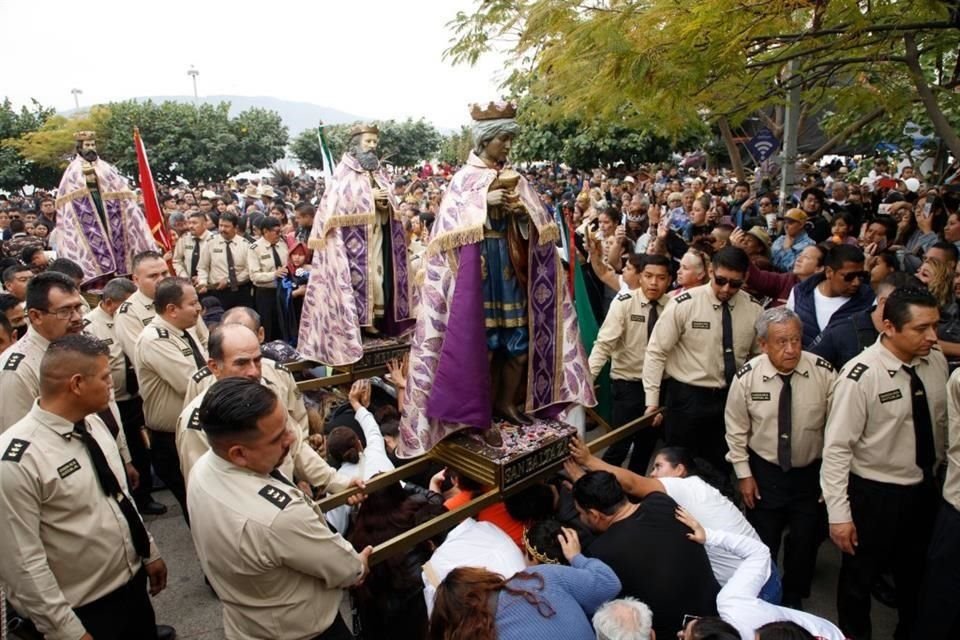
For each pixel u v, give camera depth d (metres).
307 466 3.77
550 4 6.00
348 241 5.84
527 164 26.64
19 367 4.05
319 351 5.95
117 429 4.18
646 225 12.23
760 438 4.12
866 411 3.62
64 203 8.52
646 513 3.22
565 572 2.82
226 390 2.54
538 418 3.85
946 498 3.37
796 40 5.71
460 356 3.30
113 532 3.15
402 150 37.47
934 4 5.16
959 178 11.83
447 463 3.60
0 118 30.66
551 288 3.64
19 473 2.81
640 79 5.48
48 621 2.84
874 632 4.16
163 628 4.16
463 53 8.25
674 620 2.98
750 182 14.57
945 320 5.01
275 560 2.54
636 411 5.71
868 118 9.59
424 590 3.33
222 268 10.23
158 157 30.11
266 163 32.69
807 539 4.09
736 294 4.86
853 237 8.43
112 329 5.64
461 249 3.33
